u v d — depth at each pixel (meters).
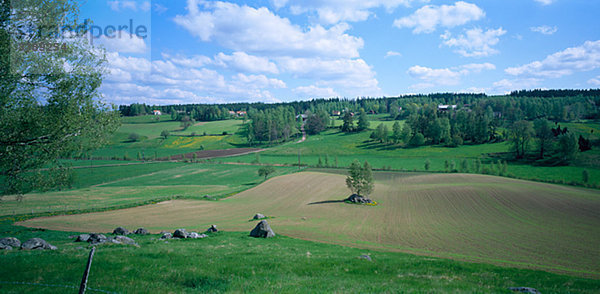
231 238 30.56
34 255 16.06
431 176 110.31
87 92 18.12
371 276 16.44
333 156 164.12
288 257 20.55
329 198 82.56
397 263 20.62
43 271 13.35
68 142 17.97
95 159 150.50
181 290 12.40
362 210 68.00
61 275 13.01
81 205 68.50
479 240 42.69
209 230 37.22
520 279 17.98
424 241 41.66
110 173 121.88
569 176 104.38
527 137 137.88
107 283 12.41
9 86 15.88
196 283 13.45
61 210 60.06
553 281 18.00
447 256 31.48
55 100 17.02
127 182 109.81
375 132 196.75
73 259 15.38
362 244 36.03
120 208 65.62
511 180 96.88
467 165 121.31
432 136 180.50
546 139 136.38
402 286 14.18
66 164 19.03
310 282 14.30
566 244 41.06
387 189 94.00
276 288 12.87
